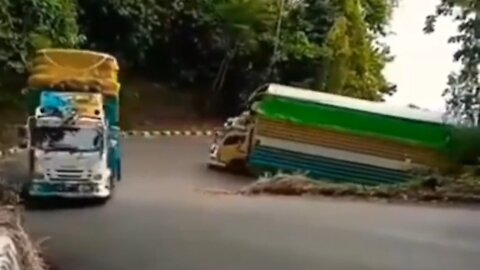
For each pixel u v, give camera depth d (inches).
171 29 1540.4
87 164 711.7
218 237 556.7
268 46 1582.2
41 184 696.4
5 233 416.2
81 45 1362.0
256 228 597.9
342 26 1598.2
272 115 984.3
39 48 1098.1
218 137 1035.3
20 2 1126.4
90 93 768.3
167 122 1462.8
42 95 756.0
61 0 1215.6
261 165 986.1
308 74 1596.9
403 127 957.2
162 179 890.1
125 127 1405.0
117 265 464.1
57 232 560.4
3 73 1102.4
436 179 828.6
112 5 1450.5
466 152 929.5
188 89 1555.1
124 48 1477.6
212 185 874.8
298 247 530.9
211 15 1566.2
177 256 490.9
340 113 974.4
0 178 721.0
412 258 509.4
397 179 956.0
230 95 1576.0
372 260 500.1
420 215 685.3
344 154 971.3
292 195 806.5
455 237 585.6
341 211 697.6
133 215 644.7
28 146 724.0
